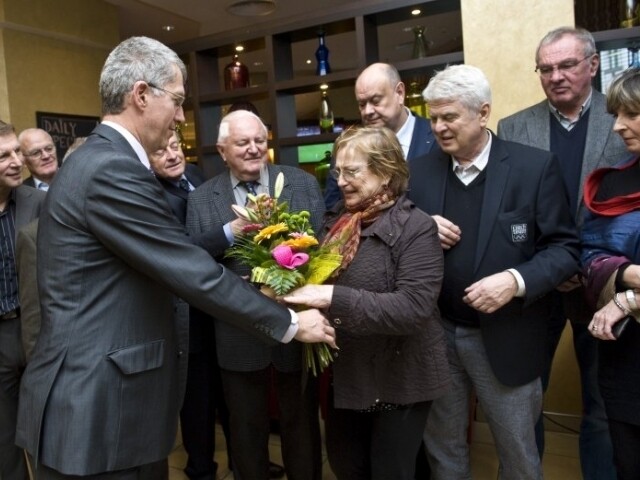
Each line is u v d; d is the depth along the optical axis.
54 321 1.25
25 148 2.95
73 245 1.24
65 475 1.23
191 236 2.08
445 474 1.91
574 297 2.01
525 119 2.27
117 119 1.33
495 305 1.59
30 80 4.40
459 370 1.86
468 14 2.78
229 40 3.82
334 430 1.68
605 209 1.62
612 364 1.58
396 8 3.21
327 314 1.45
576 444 2.76
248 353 2.04
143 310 1.31
